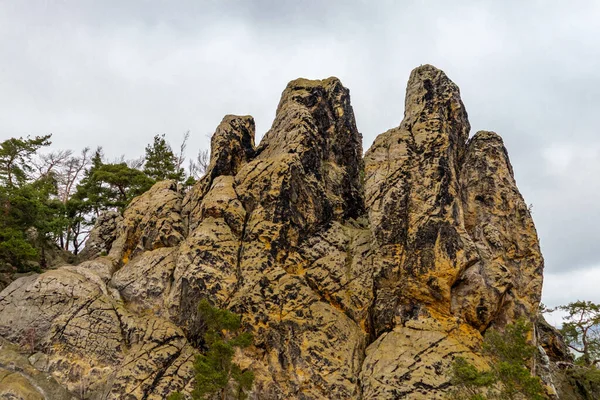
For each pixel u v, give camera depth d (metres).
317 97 48.38
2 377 28.25
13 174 55.75
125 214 44.41
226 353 26.69
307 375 29.38
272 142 45.62
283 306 32.47
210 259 34.25
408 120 42.66
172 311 33.72
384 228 36.28
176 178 66.44
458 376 25.88
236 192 39.38
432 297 33.03
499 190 38.19
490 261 34.62
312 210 39.00
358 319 33.72
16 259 39.94
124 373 29.33
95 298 34.69
